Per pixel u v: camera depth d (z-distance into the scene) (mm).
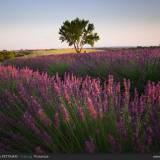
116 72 8328
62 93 3863
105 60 9977
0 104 4043
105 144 2668
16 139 3018
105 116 2953
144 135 2678
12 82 5938
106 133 2773
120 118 2900
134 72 7578
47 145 2836
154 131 2711
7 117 3439
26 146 2951
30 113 3525
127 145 2664
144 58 8969
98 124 2818
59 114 3295
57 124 2934
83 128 2881
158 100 3248
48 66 12109
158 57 9094
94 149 2574
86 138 2844
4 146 2936
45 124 3037
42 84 4777
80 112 2949
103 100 3545
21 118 3482
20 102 4000
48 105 3600
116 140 2676
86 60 11422
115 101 3395
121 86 6754
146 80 7195
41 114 3031
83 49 63812
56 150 2750
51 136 2922
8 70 7645
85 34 61375
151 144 2586
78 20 60781
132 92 6176
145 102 3467
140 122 3010
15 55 43750
